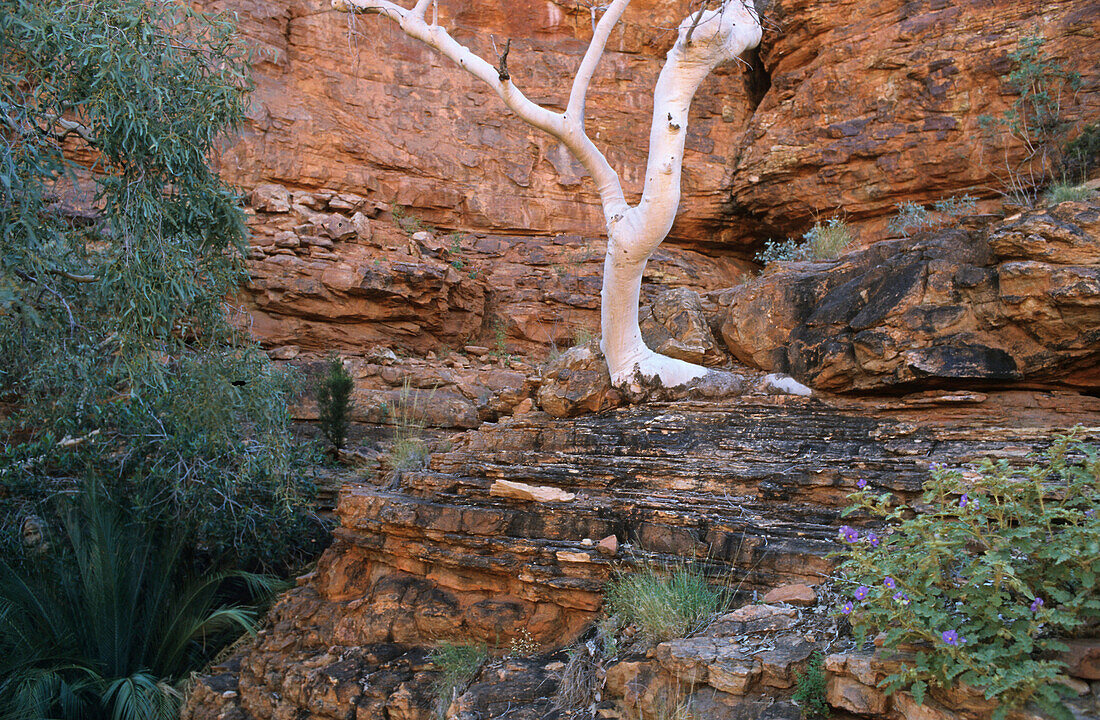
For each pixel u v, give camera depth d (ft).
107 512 22.53
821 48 42.27
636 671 13.69
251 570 26.91
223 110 19.04
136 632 22.12
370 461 29.63
